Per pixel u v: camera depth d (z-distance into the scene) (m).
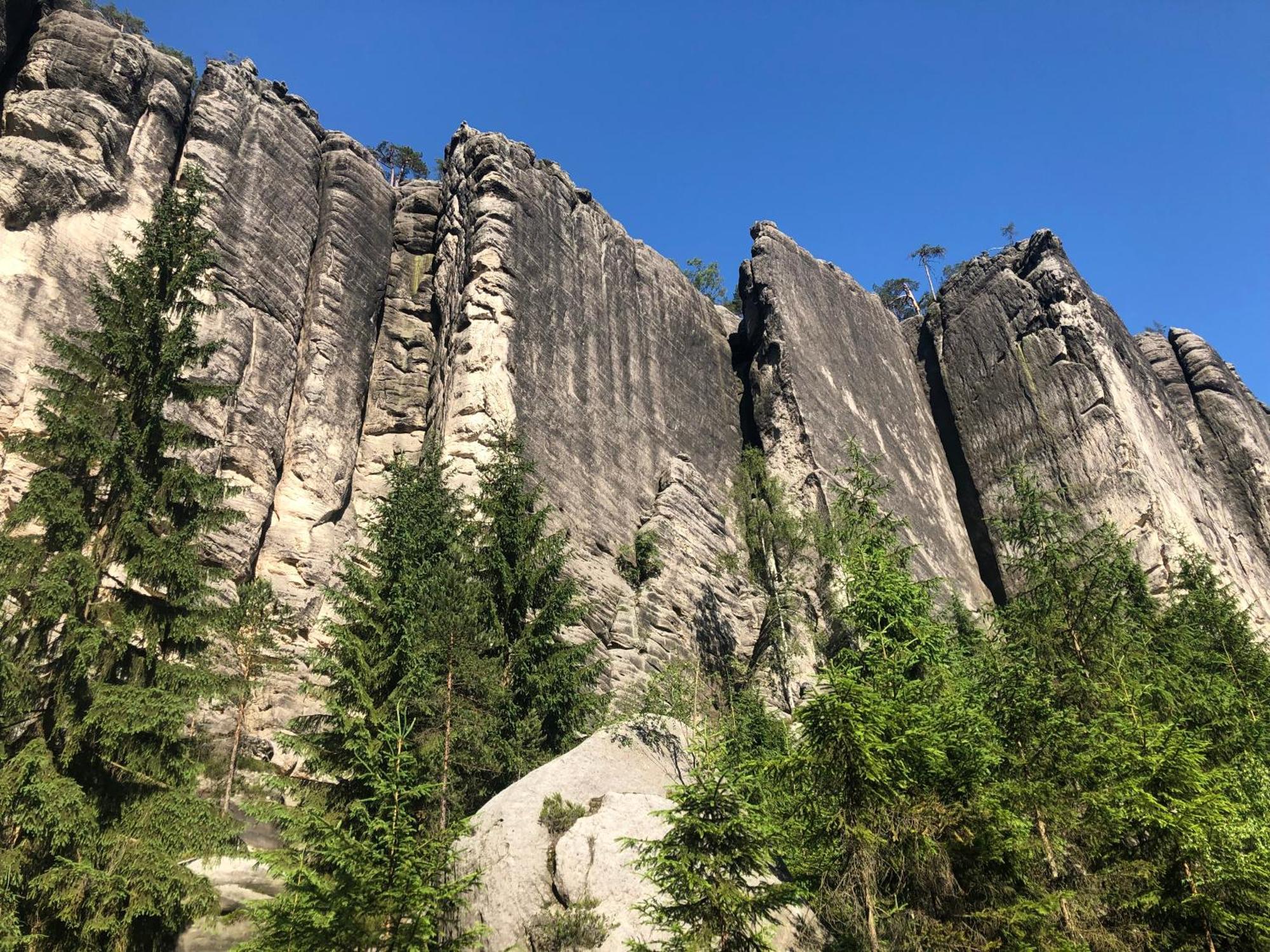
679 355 57.53
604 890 16.44
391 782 16.03
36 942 16.86
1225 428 72.81
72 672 18.50
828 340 62.12
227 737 26.50
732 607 45.72
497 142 52.59
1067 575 26.50
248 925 19.98
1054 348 63.22
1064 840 17.19
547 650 27.03
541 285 48.38
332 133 54.28
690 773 16.06
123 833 18.11
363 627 23.58
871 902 14.97
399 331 50.00
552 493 41.66
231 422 37.72
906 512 55.69
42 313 33.91
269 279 43.59
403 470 32.47
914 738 16.36
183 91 46.09
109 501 21.47
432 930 13.99
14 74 40.56
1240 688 30.47
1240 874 16.78
